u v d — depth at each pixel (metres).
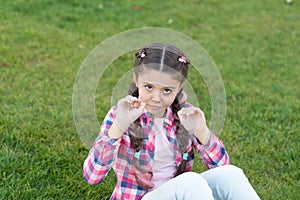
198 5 6.87
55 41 5.30
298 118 4.18
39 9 6.03
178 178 2.32
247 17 6.61
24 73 4.55
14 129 3.61
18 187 2.99
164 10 6.57
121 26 5.91
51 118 3.84
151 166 2.44
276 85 4.81
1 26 5.44
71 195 3.03
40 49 5.05
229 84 4.73
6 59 4.75
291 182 3.35
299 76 5.05
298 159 3.60
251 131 3.91
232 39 5.86
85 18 6.02
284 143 3.78
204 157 2.57
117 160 2.45
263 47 5.72
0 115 3.81
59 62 4.85
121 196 2.47
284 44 5.88
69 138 3.62
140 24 6.04
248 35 6.03
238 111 4.23
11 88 4.28
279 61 5.38
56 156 3.33
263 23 6.45
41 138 3.57
